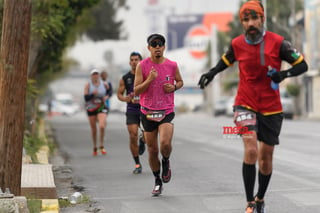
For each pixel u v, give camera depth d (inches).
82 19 2005.4
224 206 614.2
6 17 566.6
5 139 574.6
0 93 574.6
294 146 1197.7
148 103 661.3
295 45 3636.8
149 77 640.4
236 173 844.6
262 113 518.0
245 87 519.2
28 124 1336.1
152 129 668.7
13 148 576.1
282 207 600.1
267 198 645.3
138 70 660.1
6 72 569.0
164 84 653.9
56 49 1370.6
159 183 689.6
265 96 515.8
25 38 569.6
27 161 895.7
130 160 1045.8
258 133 524.7
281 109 522.0
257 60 508.7
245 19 504.7
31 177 728.3
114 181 810.8
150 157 679.7
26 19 568.1
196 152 1141.1
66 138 1630.2
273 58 508.4
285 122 2459.4
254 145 514.3
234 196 668.1
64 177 861.2
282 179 770.2
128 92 869.8
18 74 570.9
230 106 3988.7
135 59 859.4
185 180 790.5
